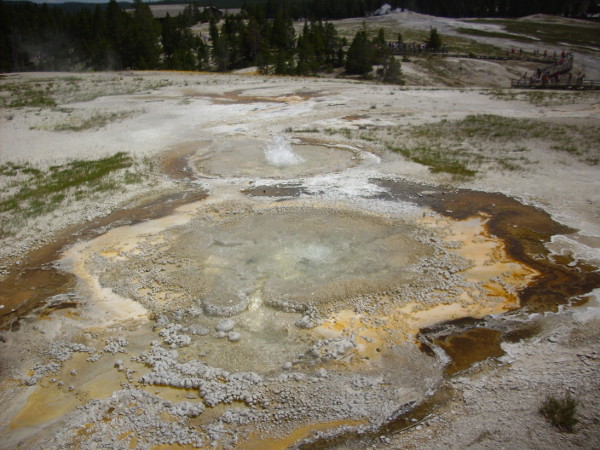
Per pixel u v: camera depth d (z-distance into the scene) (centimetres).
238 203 1307
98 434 611
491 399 623
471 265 954
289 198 1332
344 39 5684
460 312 814
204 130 2130
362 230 1114
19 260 1057
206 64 5497
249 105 2648
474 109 2411
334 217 1191
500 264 957
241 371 705
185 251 1048
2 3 5616
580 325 754
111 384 694
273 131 2066
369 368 699
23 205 1348
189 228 1163
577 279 891
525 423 575
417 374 682
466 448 553
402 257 989
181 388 681
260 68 4941
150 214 1270
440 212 1212
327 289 879
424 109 2434
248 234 1112
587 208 1190
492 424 581
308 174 1530
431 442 569
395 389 657
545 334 743
